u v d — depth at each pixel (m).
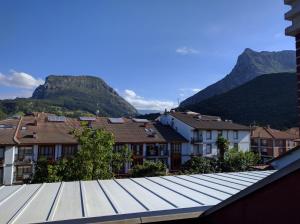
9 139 30.98
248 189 3.72
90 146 21.03
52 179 19.62
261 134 53.97
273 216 3.41
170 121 45.91
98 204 5.59
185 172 34.19
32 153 31.91
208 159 37.00
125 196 6.24
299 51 2.84
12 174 30.50
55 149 32.88
